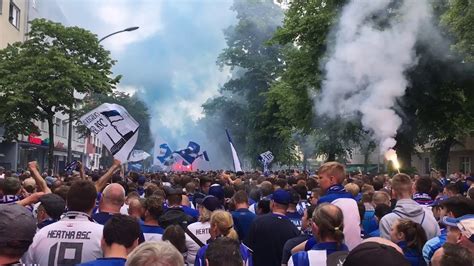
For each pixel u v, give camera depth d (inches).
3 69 888.9
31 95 898.1
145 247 95.0
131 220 145.6
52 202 207.6
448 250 121.7
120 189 208.7
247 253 200.8
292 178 462.9
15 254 111.6
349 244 201.5
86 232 167.3
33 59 890.1
